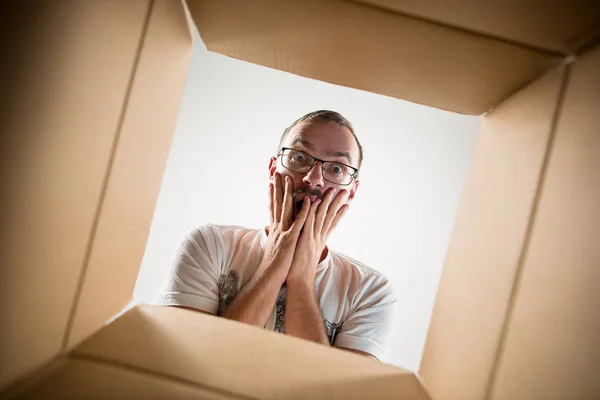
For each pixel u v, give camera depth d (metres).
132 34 0.37
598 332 0.26
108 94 0.36
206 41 0.56
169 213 1.44
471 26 0.40
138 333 0.42
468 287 0.50
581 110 0.36
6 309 0.27
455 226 0.61
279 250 1.00
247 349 0.43
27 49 0.24
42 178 0.28
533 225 0.39
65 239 0.33
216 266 1.00
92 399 0.31
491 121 0.57
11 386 0.29
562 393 0.29
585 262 0.30
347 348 0.96
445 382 0.46
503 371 0.37
